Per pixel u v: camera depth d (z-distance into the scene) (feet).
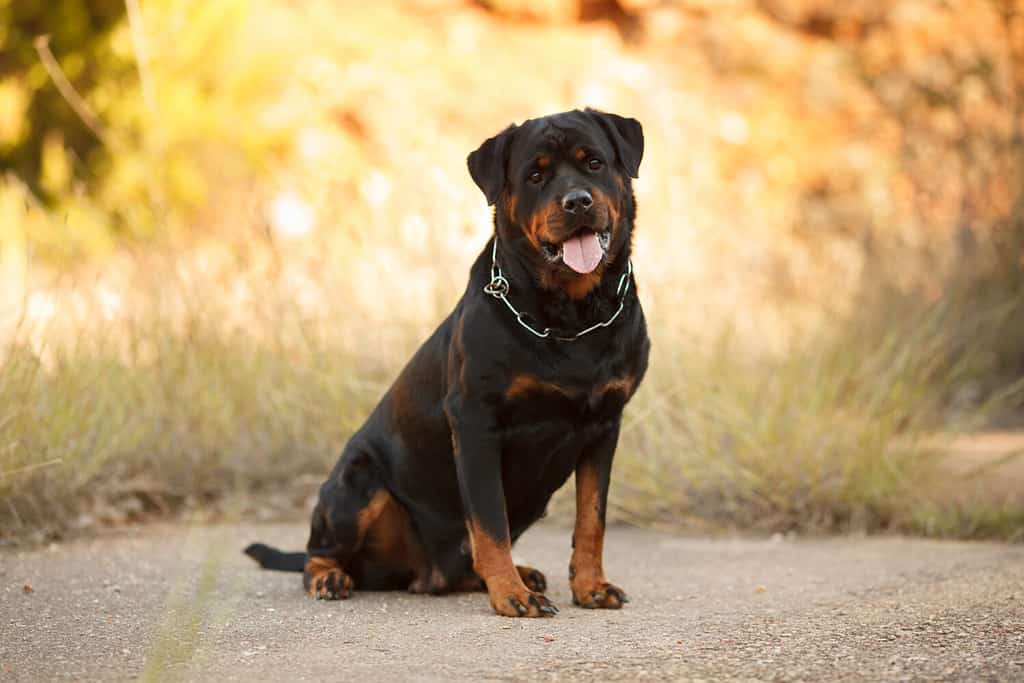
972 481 27.30
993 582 18.43
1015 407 36.78
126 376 29.17
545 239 16.90
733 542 24.80
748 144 71.92
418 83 69.05
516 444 17.60
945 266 41.09
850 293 37.63
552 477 18.22
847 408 28.53
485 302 17.40
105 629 16.14
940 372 34.40
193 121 55.42
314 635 15.71
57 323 29.27
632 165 18.25
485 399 17.21
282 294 31.89
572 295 17.10
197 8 57.72
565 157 17.43
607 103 69.36
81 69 55.26
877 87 67.21
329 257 33.14
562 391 17.11
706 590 19.07
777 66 76.64
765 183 69.56
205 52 58.13
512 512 18.78
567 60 74.23
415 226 33.47
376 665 13.87
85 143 55.26
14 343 25.13
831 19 78.13
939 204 45.42
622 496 27.02
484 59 72.95
